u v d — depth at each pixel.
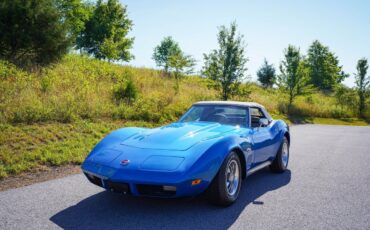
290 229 3.36
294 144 10.35
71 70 15.95
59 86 12.34
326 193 4.73
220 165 3.70
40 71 13.84
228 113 5.23
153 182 3.31
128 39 36.59
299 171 6.28
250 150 4.51
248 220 3.58
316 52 64.50
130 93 13.03
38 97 10.14
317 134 14.13
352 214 3.86
